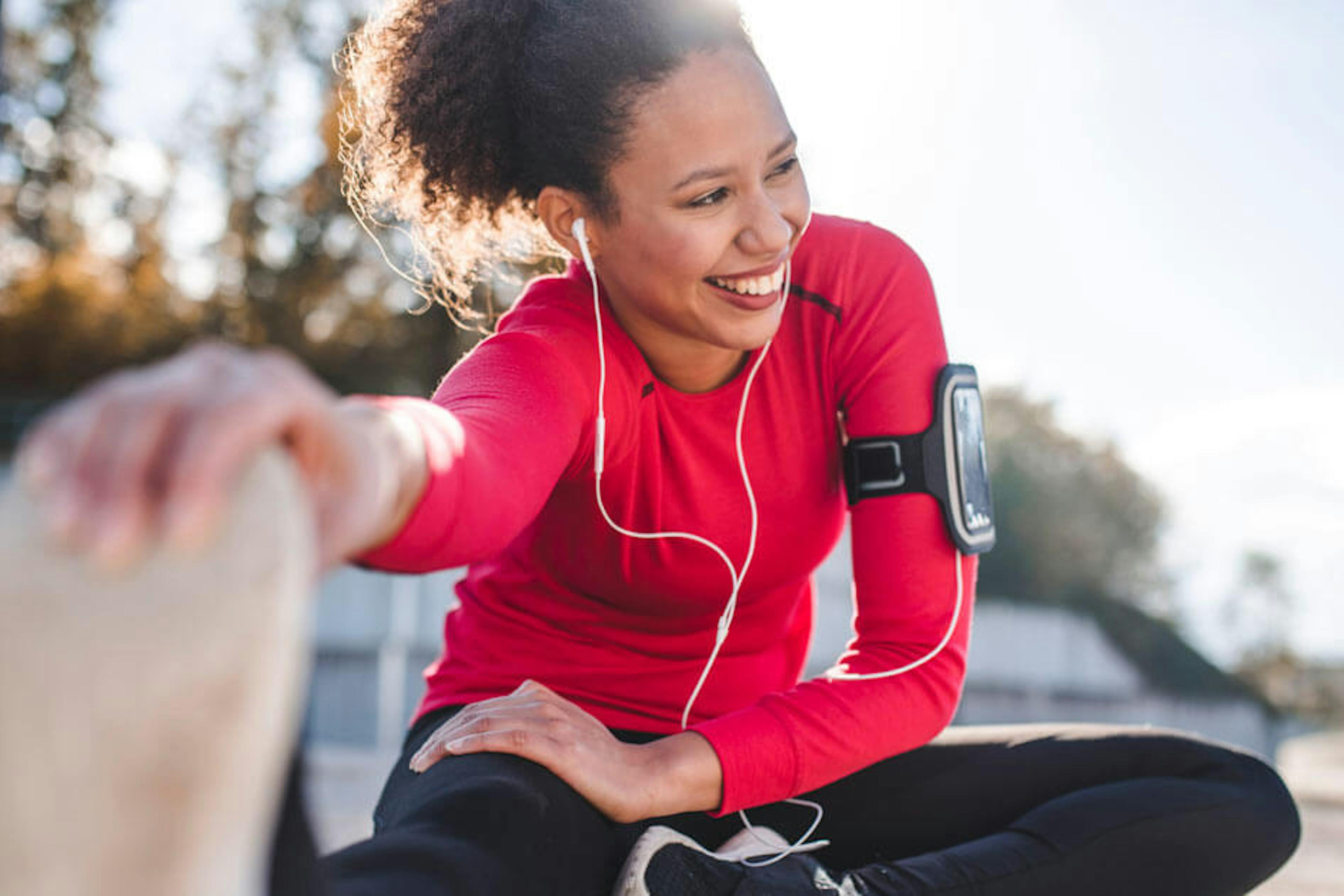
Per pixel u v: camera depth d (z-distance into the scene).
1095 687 19.98
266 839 0.62
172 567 0.44
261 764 0.47
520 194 1.51
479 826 1.00
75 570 0.43
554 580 1.47
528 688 1.24
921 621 1.37
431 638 9.62
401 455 0.74
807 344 1.44
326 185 17.64
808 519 1.47
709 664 1.40
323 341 17.64
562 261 1.82
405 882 0.86
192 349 0.52
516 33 1.42
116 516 0.43
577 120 1.33
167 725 0.44
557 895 1.04
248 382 0.50
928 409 1.40
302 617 0.49
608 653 1.47
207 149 18.23
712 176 1.28
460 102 1.48
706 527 1.42
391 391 17.34
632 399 1.35
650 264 1.33
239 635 0.45
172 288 18.17
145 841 0.45
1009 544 23.16
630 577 1.42
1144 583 24.42
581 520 1.39
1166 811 1.29
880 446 1.40
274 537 0.47
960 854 1.26
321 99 17.72
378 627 9.72
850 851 1.43
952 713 1.38
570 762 1.15
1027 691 17.11
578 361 1.28
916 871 1.22
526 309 1.39
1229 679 22.20
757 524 1.43
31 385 17.58
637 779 1.18
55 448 0.45
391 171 1.61
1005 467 23.64
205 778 0.45
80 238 18.55
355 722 9.57
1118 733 1.44
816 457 1.45
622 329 1.41
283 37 18.09
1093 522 23.89
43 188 18.44
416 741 1.43
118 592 0.43
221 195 18.17
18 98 18.25
